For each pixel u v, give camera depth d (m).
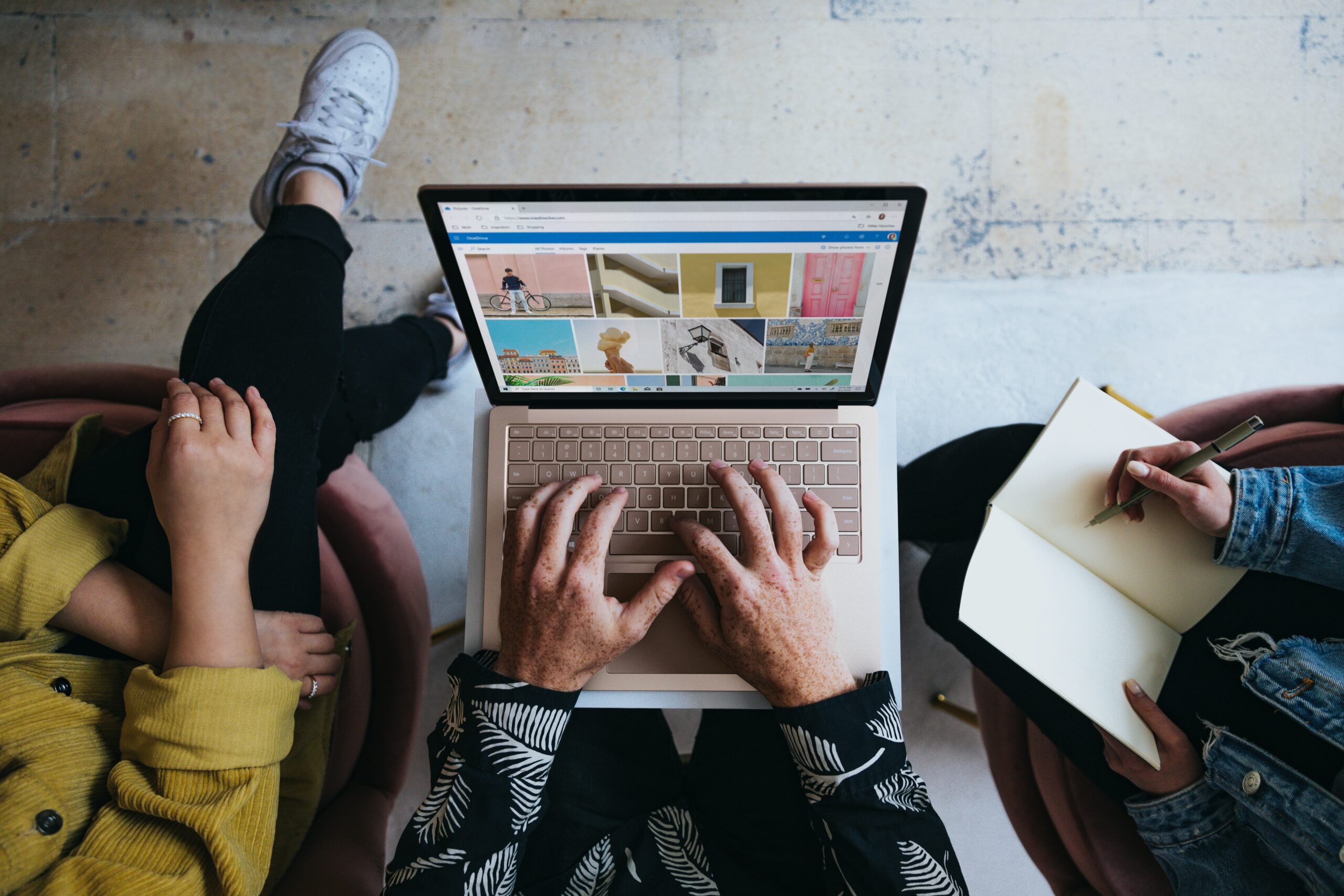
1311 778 0.83
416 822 0.76
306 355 0.96
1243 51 1.50
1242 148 1.50
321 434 1.10
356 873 0.93
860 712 0.77
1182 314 1.48
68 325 1.48
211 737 0.72
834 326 0.80
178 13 1.49
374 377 1.20
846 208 0.70
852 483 0.87
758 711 0.97
